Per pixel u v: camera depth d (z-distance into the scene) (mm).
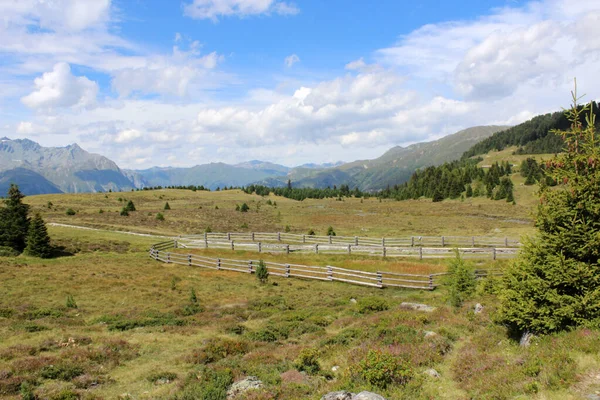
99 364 12844
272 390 9891
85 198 113062
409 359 11734
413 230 61562
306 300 24688
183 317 20172
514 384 8484
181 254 37438
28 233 39688
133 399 10234
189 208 102875
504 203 109375
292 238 48781
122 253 42875
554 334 10422
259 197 163375
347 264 33719
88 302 22281
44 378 11375
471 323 15141
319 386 10281
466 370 10422
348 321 18562
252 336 16609
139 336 16469
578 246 10555
